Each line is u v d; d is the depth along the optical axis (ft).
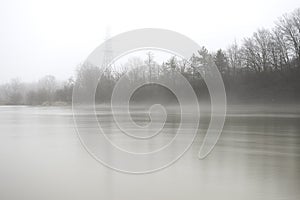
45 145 55.62
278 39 198.90
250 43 208.33
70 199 25.86
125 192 27.61
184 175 33.50
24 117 135.54
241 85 174.09
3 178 32.65
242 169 35.96
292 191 27.43
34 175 33.86
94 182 30.99
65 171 35.70
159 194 27.04
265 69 191.52
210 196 26.40
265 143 55.57
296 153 45.73
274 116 120.78
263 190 27.81
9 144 56.90
